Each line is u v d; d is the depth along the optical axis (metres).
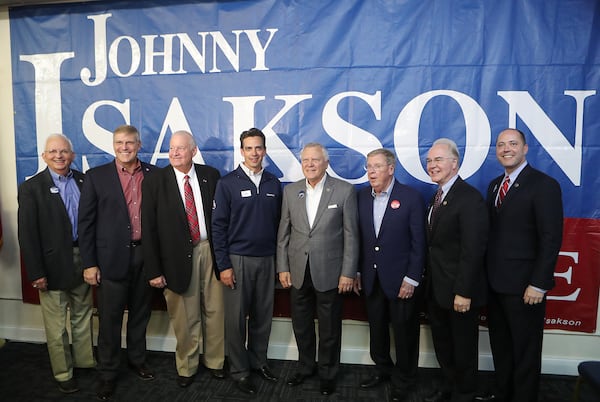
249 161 2.00
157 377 2.24
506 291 1.79
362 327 2.40
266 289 2.12
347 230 1.96
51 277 2.08
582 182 2.20
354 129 2.32
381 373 2.14
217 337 2.20
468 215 1.71
